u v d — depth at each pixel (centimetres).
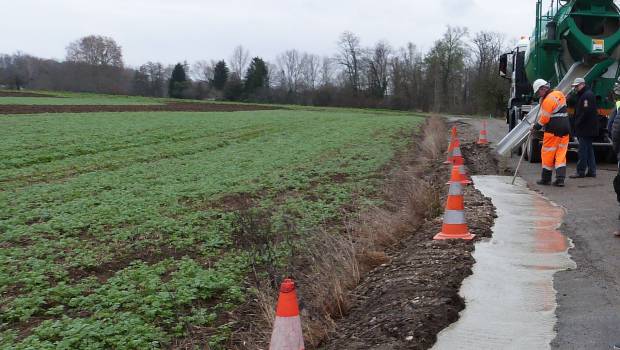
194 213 1054
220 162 1747
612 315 523
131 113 3912
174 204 1136
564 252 721
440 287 595
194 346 542
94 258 797
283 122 3541
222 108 5444
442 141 2242
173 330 582
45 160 1775
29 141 2120
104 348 540
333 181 1421
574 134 1320
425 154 1905
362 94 9406
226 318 617
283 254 798
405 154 1986
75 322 584
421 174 1502
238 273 735
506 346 477
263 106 6638
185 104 6059
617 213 923
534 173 1407
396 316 536
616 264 668
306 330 527
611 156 1577
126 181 1412
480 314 541
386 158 1812
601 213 927
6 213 1062
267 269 699
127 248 844
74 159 1800
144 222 997
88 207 1114
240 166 1659
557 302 562
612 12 1502
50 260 787
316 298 619
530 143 1571
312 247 784
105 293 668
